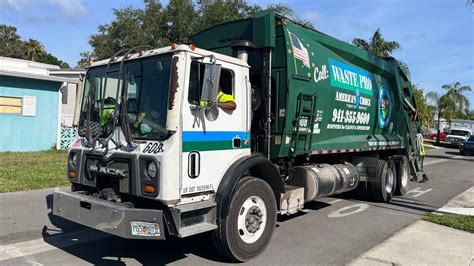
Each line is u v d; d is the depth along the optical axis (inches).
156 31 1073.5
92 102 225.5
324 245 251.4
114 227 182.5
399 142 460.8
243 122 223.6
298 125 273.7
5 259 214.4
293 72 263.4
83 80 235.9
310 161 327.6
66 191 214.7
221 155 209.5
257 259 223.3
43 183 394.6
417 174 521.3
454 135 1688.0
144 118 195.6
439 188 517.7
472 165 905.5
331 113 323.3
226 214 204.8
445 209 374.6
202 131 198.1
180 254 229.3
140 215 180.4
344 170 346.9
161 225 183.2
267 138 252.8
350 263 219.3
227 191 205.8
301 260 223.5
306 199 285.6
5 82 653.3
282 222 307.7
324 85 306.5
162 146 185.9
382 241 262.8
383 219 325.1
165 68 194.4
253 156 223.8
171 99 184.9
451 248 249.4
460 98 2149.4
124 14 1106.1
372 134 410.0
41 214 295.6
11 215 289.9
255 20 259.6
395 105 459.5
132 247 240.2
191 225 194.9
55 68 940.0
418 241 262.7
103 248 237.5
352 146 359.9
